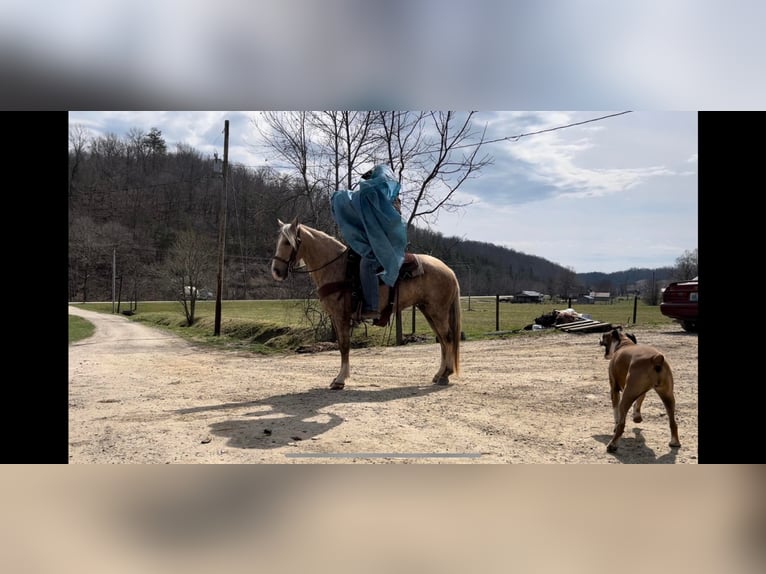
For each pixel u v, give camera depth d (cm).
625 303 4725
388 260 725
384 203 735
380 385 803
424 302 795
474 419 590
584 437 525
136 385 847
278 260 740
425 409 635
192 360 1281
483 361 1030
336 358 1196
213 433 537
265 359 1266
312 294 1583
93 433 535
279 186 1614
